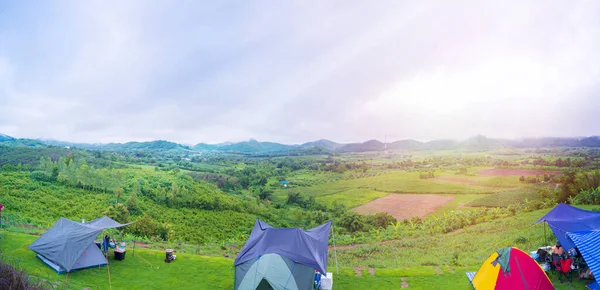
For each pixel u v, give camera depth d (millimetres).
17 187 59250
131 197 62438
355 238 41906
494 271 14141
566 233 15219
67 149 108812
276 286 12992
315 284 15445
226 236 54375
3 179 61938
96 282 15398
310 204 77375
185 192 73750
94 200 61781
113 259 18922
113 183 72000
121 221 53938
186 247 26656
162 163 130250
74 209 56125
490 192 56594
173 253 19922
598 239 13930
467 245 30344
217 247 28984
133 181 77062
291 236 15242
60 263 15711
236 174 111812
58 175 68750
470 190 59406
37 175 68125
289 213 73062
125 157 132625
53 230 17594
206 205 71125
